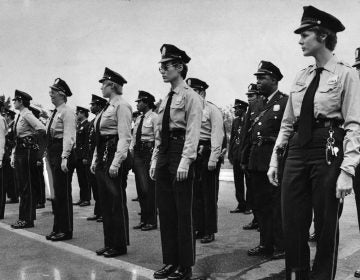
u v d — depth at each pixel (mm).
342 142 2672
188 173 3654
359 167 3711
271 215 4371
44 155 6008
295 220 2826
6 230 5922
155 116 6348
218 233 5570
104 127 4520
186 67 3838
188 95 3672
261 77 4512
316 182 2711
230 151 7211
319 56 2824
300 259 2838
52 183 5281
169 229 3768
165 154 3771
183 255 3639
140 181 6094
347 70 2697
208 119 5234
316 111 2729
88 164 6980
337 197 2584
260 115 4484
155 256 4445
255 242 5031
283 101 4375
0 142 6543
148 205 5953
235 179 7172
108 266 4086
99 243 5086
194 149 3613
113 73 4539
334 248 2701
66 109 5277
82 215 7230
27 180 6109
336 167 2641
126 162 5680
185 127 3719
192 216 3693
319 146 2699
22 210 6137
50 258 4398
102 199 4523
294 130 2904
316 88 2773
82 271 3932
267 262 4172
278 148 3047
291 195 2828
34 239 5312
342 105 2693
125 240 4527
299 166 2791
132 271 3916
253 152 4422
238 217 6730
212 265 4086
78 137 8312
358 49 4168
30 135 6105
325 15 2764
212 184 5180
